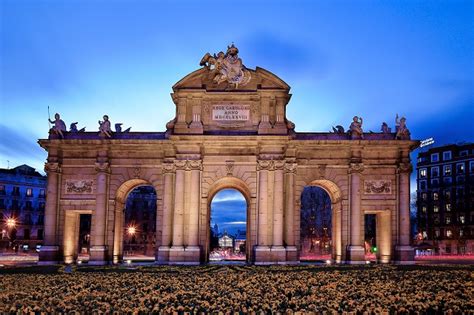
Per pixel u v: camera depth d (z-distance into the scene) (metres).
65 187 54.81
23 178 126.25
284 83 53.38
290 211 52.47
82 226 129.12
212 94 53.53
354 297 25.44
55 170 54.41
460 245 126.69
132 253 130.50
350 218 53.38
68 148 54.84
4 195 122.19
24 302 23.69
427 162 138.00
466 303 22.98
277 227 51.41
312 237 125.75
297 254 52.34
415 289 28.53
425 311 21.19
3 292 27.09
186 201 52.50
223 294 26.66
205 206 53.03
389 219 54.69
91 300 24.45
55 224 54.03
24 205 125.81
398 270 42.41
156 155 54.56
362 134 54.22
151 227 143.75
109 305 22.70
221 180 54.94
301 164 54.50
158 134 54.94
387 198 54.16
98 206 53.53
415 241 138.25
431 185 136.12
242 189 57.25
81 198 54.56
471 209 125.38
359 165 53.72
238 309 21.81
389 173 54.53
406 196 53.62
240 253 141.75
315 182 56.72
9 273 39.59
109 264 52.09
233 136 51.97
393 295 25.88
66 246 55.34
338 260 55.25
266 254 51.06
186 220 52.28
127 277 36.16
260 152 52.53
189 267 46.34
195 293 27.12
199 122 53.19
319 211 128.50
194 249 51.34
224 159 53.50
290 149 53.47
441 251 130.62
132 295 26.31
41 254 53.03
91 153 55.00
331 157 54.50
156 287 30.00
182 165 52.50
